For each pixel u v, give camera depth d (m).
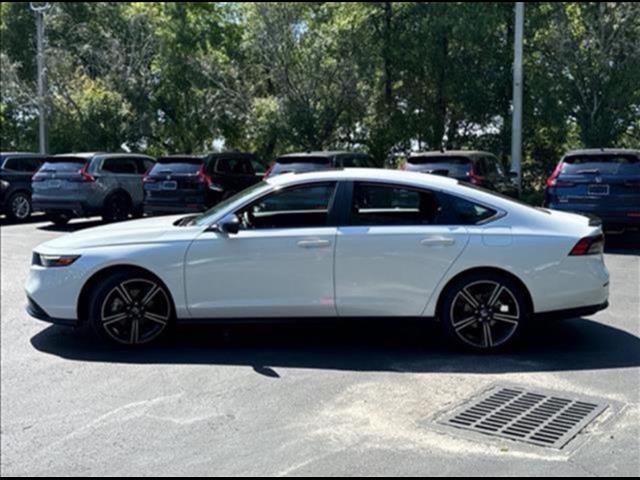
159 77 27.95
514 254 5.78
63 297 6.16
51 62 26.83
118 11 29.30
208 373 5.50
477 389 4.99
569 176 11.23
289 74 22.94
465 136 22.33
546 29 19.58
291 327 6.80
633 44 17.92
